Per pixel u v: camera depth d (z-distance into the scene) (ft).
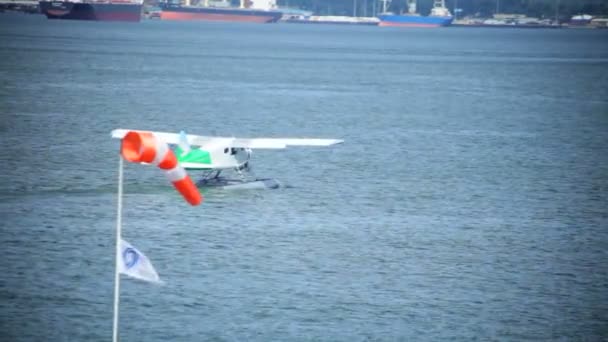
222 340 376.07
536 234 558.97
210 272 460.55
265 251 500.33
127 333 380.78
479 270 478.18
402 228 564.30
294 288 439.63
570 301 433.89
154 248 500.33
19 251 488.44
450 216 603.26
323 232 546.26
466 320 406.00
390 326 396.37
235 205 607.78
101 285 436.35
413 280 458.09
